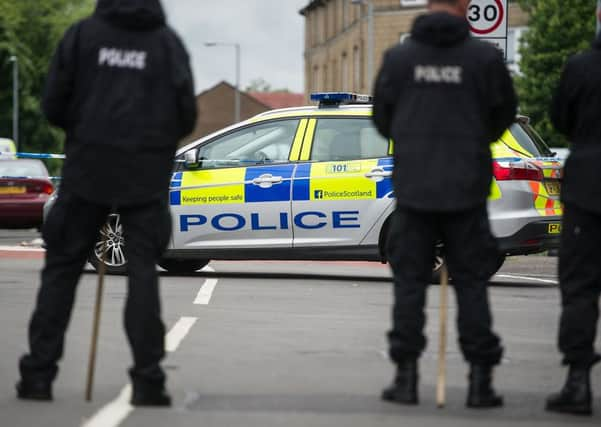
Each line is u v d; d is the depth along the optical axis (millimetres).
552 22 112062
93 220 14711
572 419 13906
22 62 166125
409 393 14523
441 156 14219
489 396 14453
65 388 15438
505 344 20391
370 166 31859
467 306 14430
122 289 28859
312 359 18062
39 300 14664
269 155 32594
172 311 24328
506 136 31500
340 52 166000
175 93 14414
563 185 14797
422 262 14516
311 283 31828
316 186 32031
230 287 29938
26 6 175000
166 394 14266
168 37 14469
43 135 168125
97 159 14320
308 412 13945
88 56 14336
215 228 32656
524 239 31031
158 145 14367
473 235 14414
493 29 36750
